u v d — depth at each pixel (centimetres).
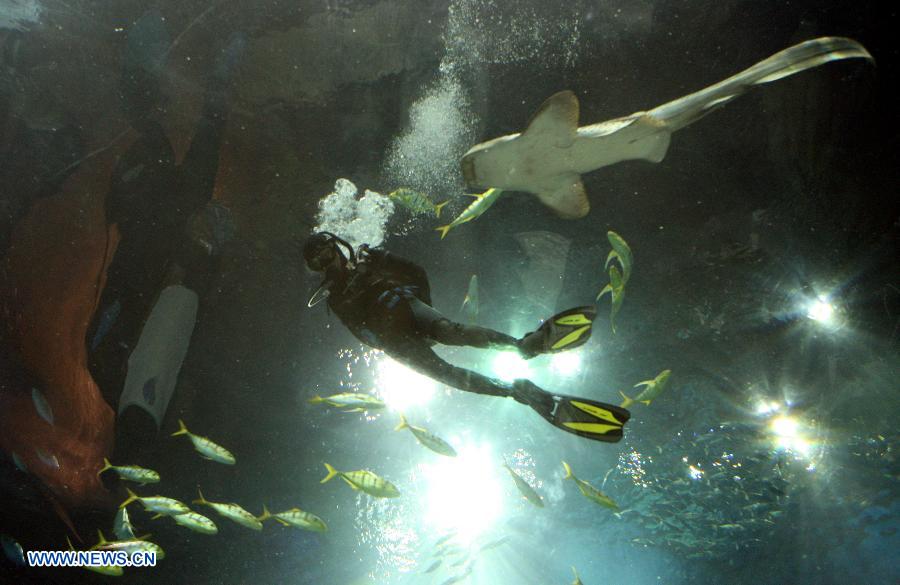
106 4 1299
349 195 648
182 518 468
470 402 885
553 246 1224
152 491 880
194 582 639
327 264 303
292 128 1357
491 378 255
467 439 816
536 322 1158
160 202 1098
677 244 1196
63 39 1298
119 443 939
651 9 1213
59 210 1319
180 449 958
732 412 793
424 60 1309
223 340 1097
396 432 869
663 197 1241
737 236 1169
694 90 1277
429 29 1283
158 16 1238
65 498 837
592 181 1253
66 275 1301
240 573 652
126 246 1068
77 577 616
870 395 776
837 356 866
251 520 455
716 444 721
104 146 1370
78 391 1161
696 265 1128
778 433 732
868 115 1129
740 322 975
